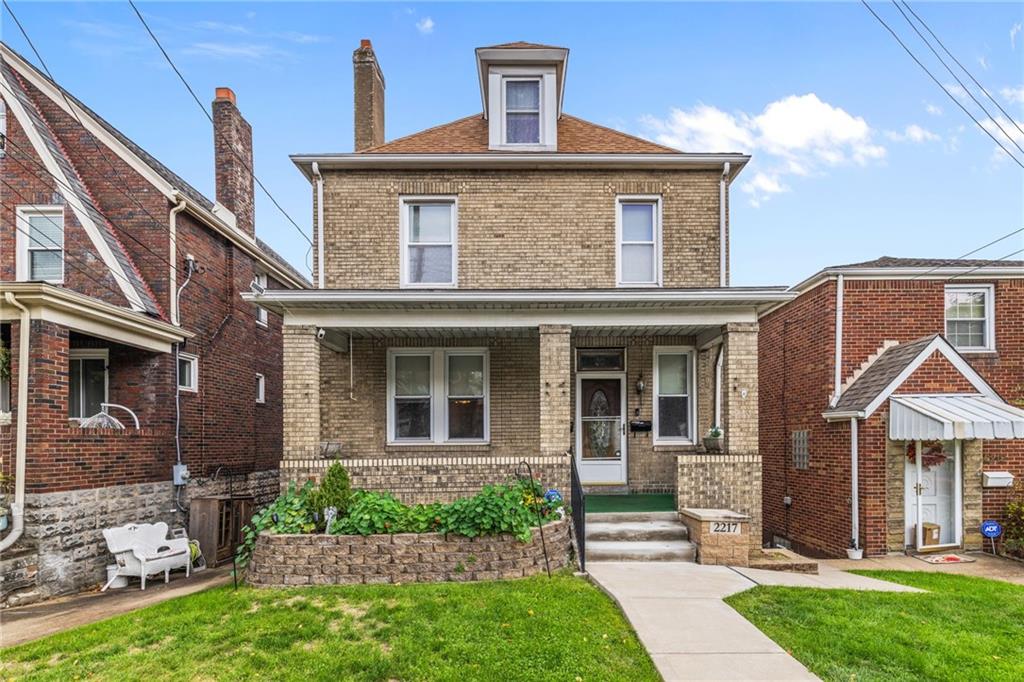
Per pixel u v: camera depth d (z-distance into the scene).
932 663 4.86
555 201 10.93
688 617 5.77
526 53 11.06
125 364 11.22
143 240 11.68
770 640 5.26
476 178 10.95
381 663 4.81
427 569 6.94
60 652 5.34
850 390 11.30
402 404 11.20
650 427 11.33
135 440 10.25
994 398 10.30
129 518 9.99
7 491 8.14
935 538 10.34
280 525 7.38
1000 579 8.39
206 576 9.36
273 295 9.03
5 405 9.05
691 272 10.84
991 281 11.63
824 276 11.59
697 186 10.95
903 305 11.55
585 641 5.20
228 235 13.82
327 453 10.03
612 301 9.25
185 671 4.82
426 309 9.50
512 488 8.07
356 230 10.84
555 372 9.48
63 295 8.56
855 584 7.39
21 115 10.98
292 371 9.34
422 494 9.18
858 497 10.45
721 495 9.11
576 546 7.96
